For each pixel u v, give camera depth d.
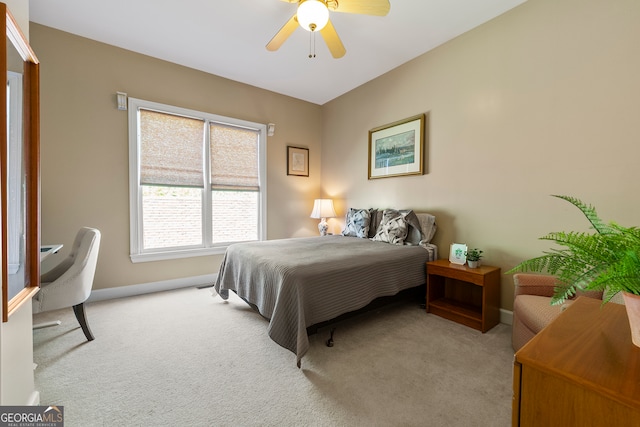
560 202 2.11
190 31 2.66
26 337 1.21
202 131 3.53
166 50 3.00
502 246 2.45
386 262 2.35
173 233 3.37
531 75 2.25
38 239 1.24
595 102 1.93
